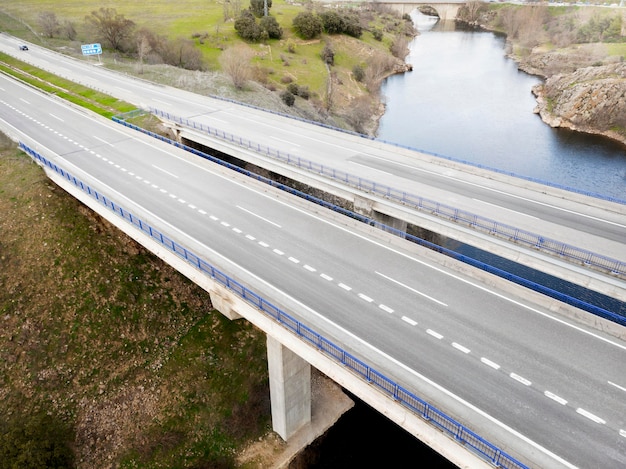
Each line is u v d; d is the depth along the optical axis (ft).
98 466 90.07
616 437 50.90
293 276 79.71
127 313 109.09
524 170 195.72
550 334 65.72
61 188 126.52
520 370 59.77
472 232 88.28
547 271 81.66
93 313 106.52
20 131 149.48
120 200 106.73
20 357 97.55
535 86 294.05
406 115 259.39
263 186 111.65
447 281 77.82
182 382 101.96
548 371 59.52
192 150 142.10
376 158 124.98
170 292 115.75
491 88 301.02
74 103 172.76
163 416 96.99
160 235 88.07
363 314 70.49
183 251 84.99
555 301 69.97
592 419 53.01
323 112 237.66
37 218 118.42
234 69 217.36
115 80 204.95
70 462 89.04
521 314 69.72
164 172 121.60
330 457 95.09
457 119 252.83
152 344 106.93
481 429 52.16
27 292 106.22
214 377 103.04
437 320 68.85
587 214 95.09
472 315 69.72
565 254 78.59
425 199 93.86
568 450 49.67
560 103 251.60
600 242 84.69
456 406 55.01
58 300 106.42
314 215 100.17
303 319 69.56
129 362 103.24
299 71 280.51
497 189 106.63
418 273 80.07
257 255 85.92
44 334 101.50
